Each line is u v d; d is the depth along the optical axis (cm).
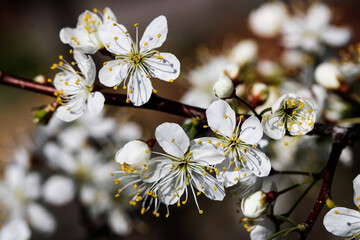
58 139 37
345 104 33
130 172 27
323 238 46
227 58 38
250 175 28
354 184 26
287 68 37
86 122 37
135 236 46
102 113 37
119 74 27
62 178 36
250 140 27
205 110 28
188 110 28
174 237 47
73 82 28
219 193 27
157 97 28
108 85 27
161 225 47
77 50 28
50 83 29
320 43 38
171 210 48
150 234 47
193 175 27
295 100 27
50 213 37
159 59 27
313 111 27
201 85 38
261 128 27
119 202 37
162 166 27
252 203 27
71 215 42
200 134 28
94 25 28
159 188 27
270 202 27
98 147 37
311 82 36
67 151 37
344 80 32
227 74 29
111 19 28
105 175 37
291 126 27
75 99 28
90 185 37
